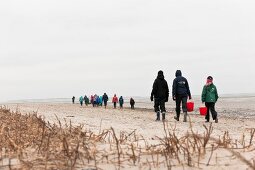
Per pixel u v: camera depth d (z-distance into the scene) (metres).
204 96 13.60
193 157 3.72
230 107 46.25
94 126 9.24
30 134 4.90
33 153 3.97
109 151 4.07
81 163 3.63
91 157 3.77
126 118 15.27
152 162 3.66
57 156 3.74
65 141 3.85
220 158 3.67
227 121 15.23
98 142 4.61
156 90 13.23
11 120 7.78
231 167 3.40
